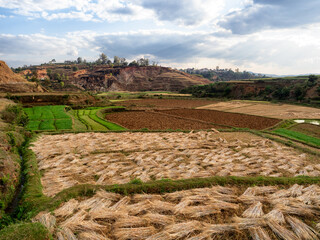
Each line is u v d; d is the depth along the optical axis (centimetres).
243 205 812
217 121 3741
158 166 1340
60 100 5200
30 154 1503
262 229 644
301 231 639
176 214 736
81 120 3566
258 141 2067
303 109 5200
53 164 1333
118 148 1761
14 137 1681
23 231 557
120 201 827
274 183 1012
